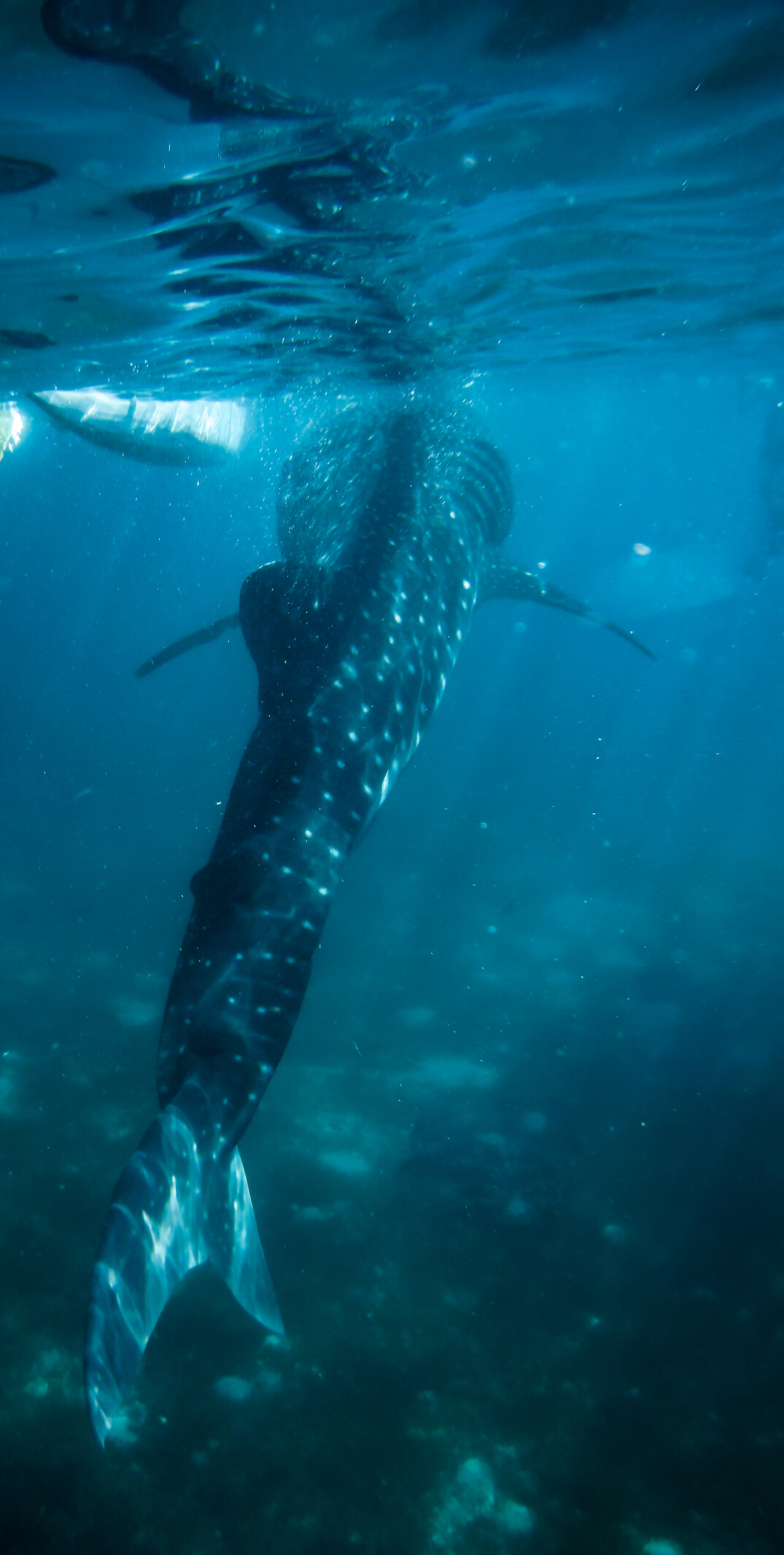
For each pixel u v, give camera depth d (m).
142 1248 3.48
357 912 17.86
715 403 33.62
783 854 23.03
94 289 9.06
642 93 6.30
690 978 13.92
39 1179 8.18
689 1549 4.82
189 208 7.08
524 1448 5.52
